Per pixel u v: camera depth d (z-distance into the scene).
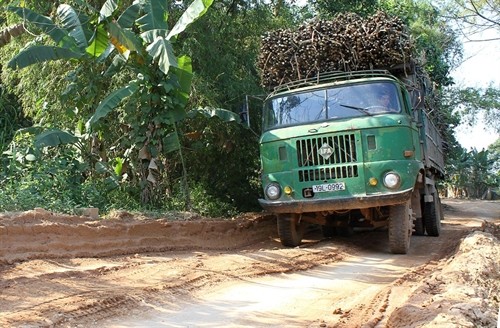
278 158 9.97
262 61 11.52
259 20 15.51
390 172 9.40
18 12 10.20
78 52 10.21
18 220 7.79
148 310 5.86
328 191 9.60
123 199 11.22
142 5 11.05
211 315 5.77
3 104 15.47
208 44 13.55
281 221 10.58
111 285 6.70
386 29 10.65
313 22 11.34
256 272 7.98
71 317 5.35
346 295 6.83
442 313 4.58
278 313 5.88
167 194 12.29
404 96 10.33
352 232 12.81
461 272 6.93
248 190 15.36
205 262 8.45
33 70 13.21
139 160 11.69
